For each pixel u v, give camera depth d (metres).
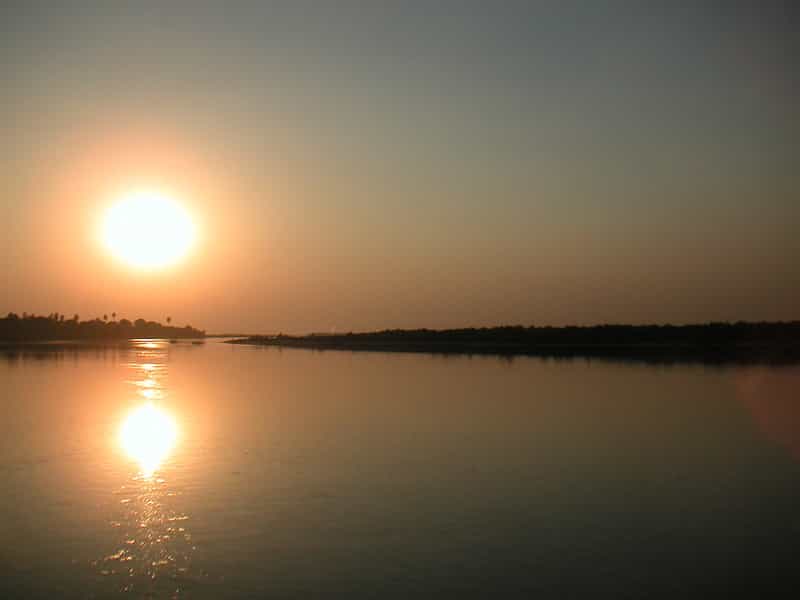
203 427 27.80
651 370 55.00
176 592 11.83
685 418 30.08
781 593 11.73
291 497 17.31
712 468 20.64
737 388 41.56
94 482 18.84
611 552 13.56
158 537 14.41
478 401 35.84
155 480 19.02
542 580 12.23
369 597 11.59
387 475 19.56
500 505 16.64
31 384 47.72
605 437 25.56
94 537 14.46
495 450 23.16
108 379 52.09
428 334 144.00
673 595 11.66
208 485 18.47
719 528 15.02
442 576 12.41
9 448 23.58
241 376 54.12
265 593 11.78
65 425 28.47
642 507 16.53
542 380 47.41
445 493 17.72
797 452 22.86
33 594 11.80
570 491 17.92
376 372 56.69
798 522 15.44
